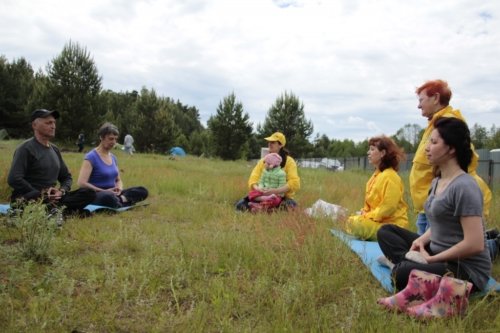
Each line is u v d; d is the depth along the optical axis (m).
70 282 3.34
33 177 6.09
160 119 42.19
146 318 2.98
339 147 85.44
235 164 25.88
